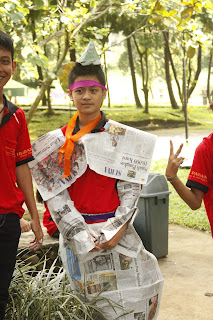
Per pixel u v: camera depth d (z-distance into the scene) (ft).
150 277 9.16
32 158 8.66
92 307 8.85
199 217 21.99
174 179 8.42
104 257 8.86
